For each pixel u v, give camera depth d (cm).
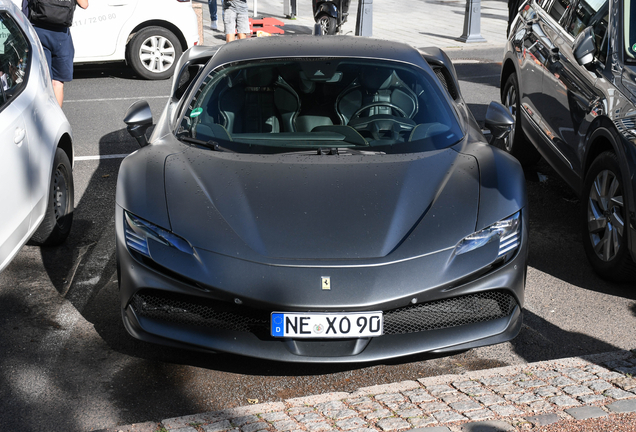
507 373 311
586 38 446
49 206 438
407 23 1602
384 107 399
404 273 291
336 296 284
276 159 359
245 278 289
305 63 420
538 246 475
